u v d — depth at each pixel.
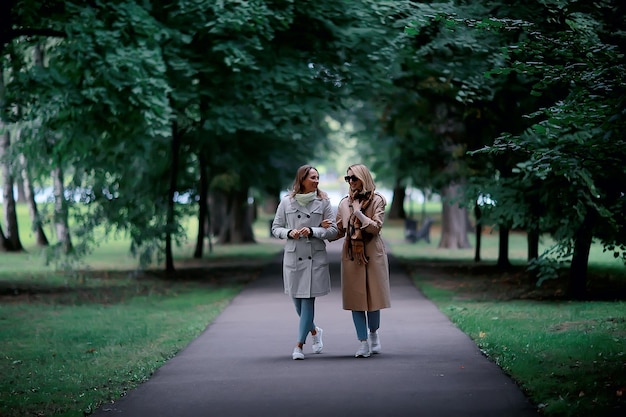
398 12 17.50
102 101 18.17
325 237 9.75
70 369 9.69
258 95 19.36
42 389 8.49
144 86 17.23
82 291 20.41
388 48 18.64
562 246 15.07
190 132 26.44
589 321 12.27
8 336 12.77
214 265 29.22
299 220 9.81
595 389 7.52
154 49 17.66
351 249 9.70
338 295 17.66
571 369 8.52
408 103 24.97
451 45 17.55
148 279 23.95
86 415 7.21
